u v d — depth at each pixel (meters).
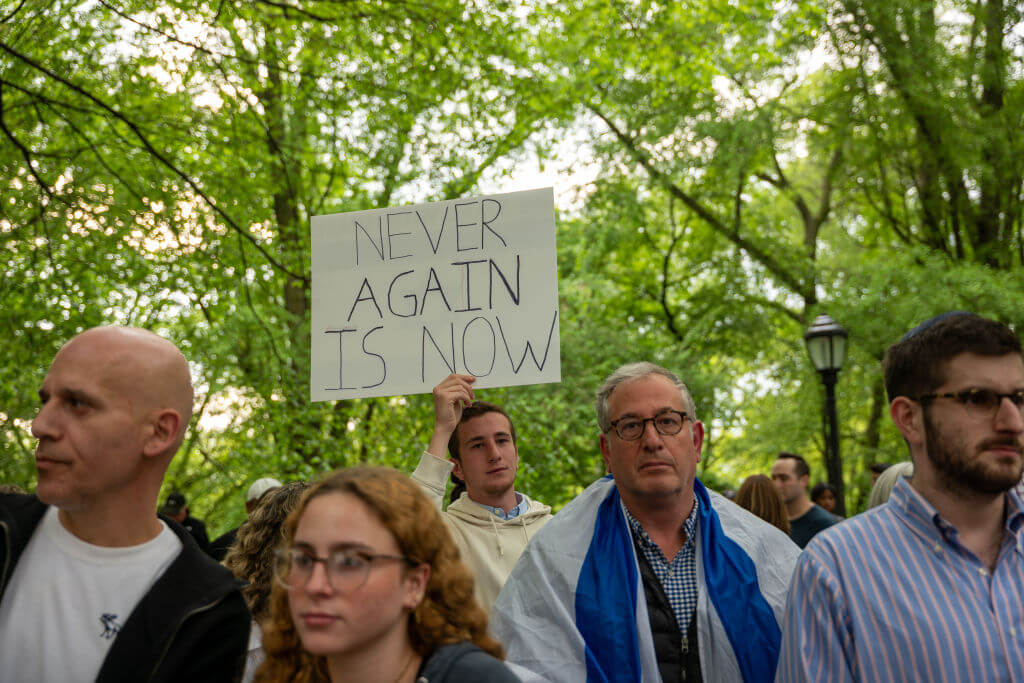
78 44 7.51
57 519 2.02
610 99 14.55
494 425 3.88
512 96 9.24
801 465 6.64
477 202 3.95
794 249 16.92
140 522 2.00
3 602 1.92
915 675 2.07
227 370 12.12
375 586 1.63
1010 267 14.75
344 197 11.69
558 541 2.84
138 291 8.71
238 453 10.59
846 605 2.16
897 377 2.25
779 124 15.31
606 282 17.05
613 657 2.59
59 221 7.42
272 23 8.06
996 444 2.07
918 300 13.02
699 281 19.41
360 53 8.59
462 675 1.64
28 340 7.79
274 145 8.62
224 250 8.70
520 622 2.74
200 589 1.96
